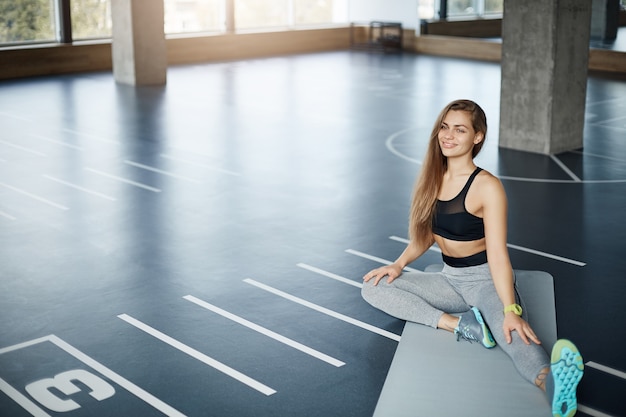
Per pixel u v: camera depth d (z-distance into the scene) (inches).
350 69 740.7
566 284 234.1
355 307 217.3
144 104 546.3
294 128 473.1
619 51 714.2
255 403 167.9
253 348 193.3
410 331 189.0
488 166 381.7
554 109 401.7
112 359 187.8
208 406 166.7
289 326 205.6
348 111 532.7
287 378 178.5
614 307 216.8
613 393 170.7
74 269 245.6
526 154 406.9
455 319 186.7
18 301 221.5
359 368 183.2
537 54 399.5
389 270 199.0
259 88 624.7
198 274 241.9
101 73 695.1
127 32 621.9
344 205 316.2
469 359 173.8
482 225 184.9
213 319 209.8
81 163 382.3
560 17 391.2
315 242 271.6
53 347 193.9
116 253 260.1
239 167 378.0
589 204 317.1
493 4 909.8
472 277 188.7
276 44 852.0
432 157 186.9
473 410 153.7
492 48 809.5
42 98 567.2
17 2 675.4
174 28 796.6
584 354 189.0
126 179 353.7
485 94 605.9
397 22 883.4
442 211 187.3
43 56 679.1
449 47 844.6
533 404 155.6
